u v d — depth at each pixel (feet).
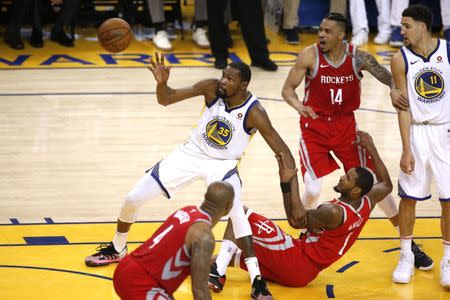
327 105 41.68
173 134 62.64
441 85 38.11
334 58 40.86
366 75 81.51
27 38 92.07
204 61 84.38
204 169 37.63
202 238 28.30
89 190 51.03
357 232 38.47
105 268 40.06
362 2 90.89
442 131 38.52
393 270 41.04
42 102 69.77
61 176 53.26
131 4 95.45
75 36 94.12
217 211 29.45
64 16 88.17
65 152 57.88
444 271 38.99
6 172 53.67
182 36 93.45
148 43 91.71
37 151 57.93
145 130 63.36
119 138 61.31
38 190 50.72
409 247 40.06
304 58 41.06
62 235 43.96
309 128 42.32
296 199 37.40
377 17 96.89
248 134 37.50
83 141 60.34
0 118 65.05
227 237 38.11
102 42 45.52
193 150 37.96
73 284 38.19
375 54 87.35
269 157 58.29
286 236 38.45
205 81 37.76
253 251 37.27
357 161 42.45
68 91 73.26
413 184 39.01
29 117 65.62
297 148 59.36
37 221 45.85
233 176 37.47
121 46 45.57
